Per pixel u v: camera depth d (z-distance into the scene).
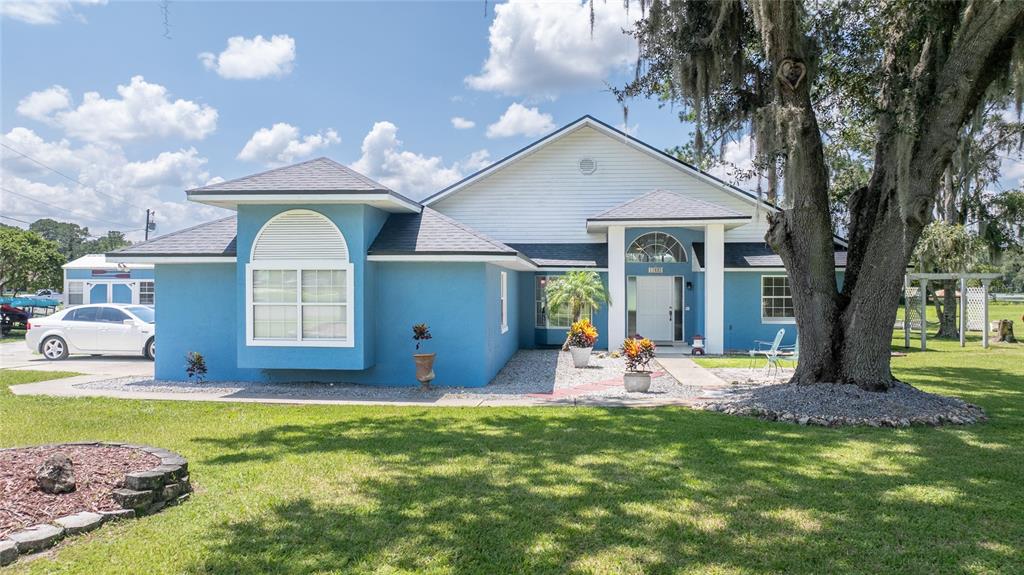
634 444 6.76
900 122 8.29
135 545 3.97
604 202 20.30
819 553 3.89
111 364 15.52
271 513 4.58
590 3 9.92
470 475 5.56
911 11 8.39
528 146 20.12
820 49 10.07
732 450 6.49
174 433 7.35
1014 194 22.25
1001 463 5.98
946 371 13.29
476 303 11.64
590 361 15.83
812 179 9.23
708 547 3.98
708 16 9.67
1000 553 3.89
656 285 19.20
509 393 10.91
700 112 9.95
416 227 12.22
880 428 7.66
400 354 11.70
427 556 3.85
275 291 11.16
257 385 11.67
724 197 19.98
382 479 5.43
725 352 18.14
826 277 9.41
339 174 11.55
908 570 3.66
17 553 3.72
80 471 4.84
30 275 31.34
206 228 12.99
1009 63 8.57
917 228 8.70
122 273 26.62
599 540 4.09
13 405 9.30
